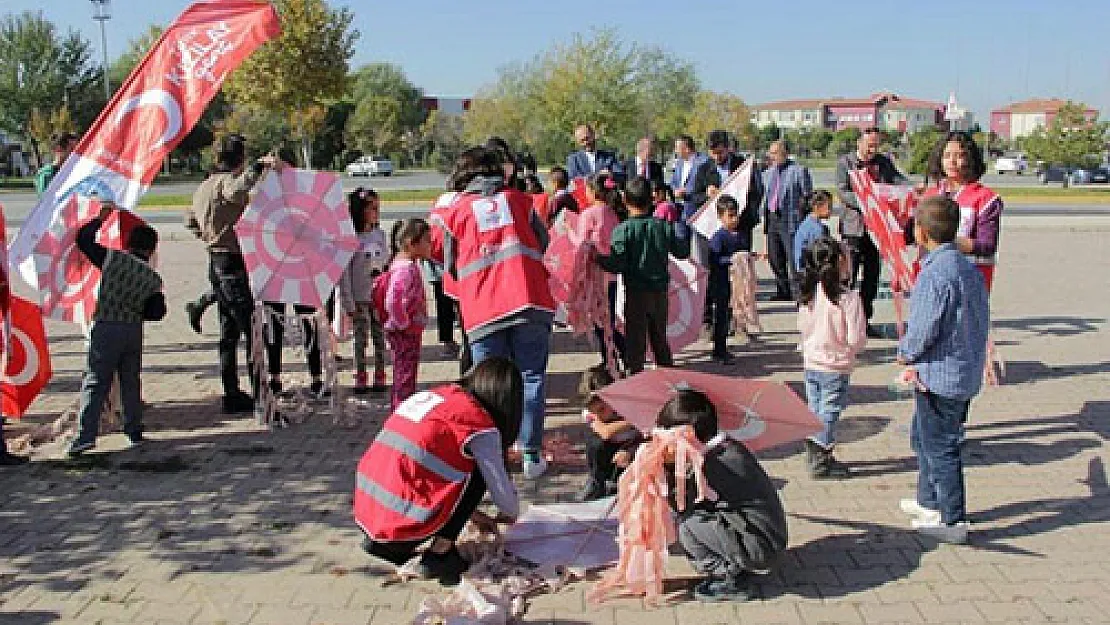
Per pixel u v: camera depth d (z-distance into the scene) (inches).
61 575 191.2
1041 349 393.1
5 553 201.8
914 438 215.5
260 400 289.0
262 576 189.8
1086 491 232.4
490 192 251.1
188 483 242.7
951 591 180.1
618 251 290.4
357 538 207.8
